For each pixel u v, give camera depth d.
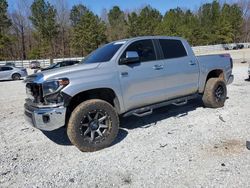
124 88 4.92
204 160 3.99
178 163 3.95
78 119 4.41
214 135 4.96
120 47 5.09
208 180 3.45
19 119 7.05
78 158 4.34
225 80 7.16
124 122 6.07
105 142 4.64
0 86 16.91
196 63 6.27
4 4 61.34
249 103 7.31
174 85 5.75
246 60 29.89
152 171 3.77
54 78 4.33
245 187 3.25
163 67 5.51
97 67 4.71
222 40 81.00
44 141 5.21
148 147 4.59
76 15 71.50
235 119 5.85
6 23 62.34
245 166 3.74
